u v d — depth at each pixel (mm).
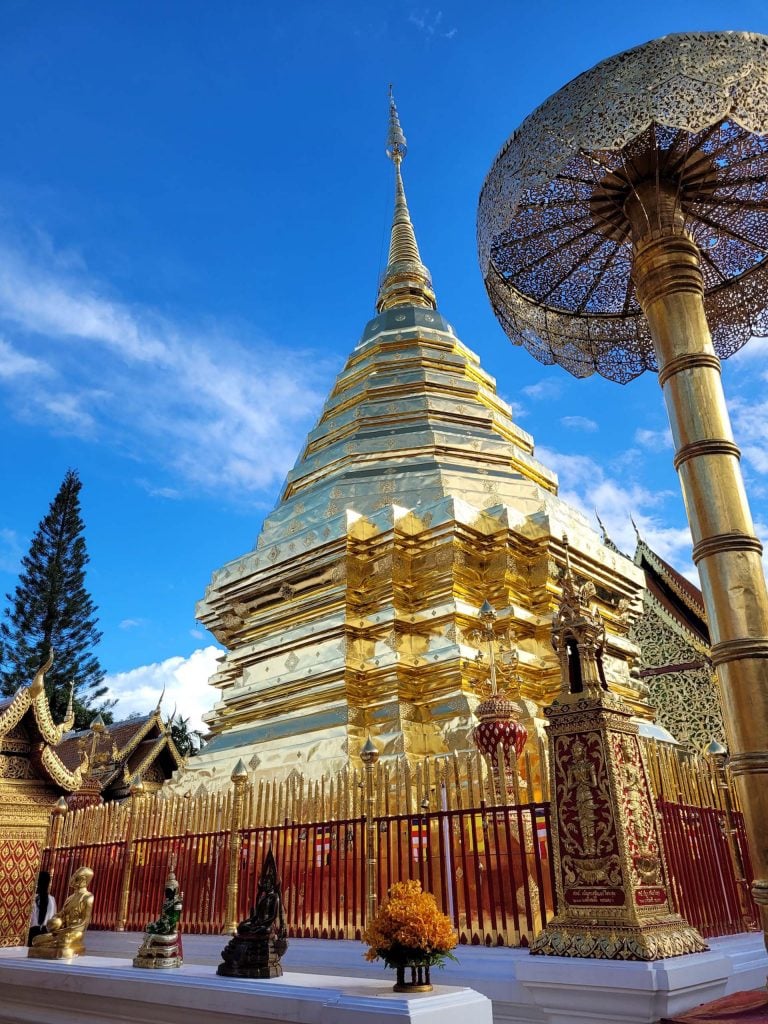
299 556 15945
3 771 10250
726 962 6684
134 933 11094
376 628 14695
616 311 10828
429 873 8414
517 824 7973
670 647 22922
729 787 9805
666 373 7449
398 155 29953
